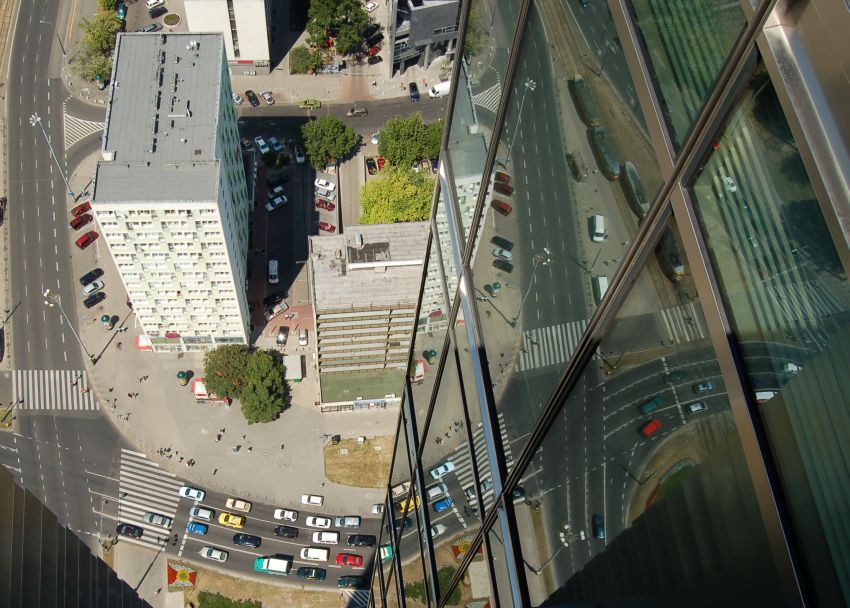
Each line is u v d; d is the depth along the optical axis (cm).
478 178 1991
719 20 880
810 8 762
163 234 9500
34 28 14312
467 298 2223
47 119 13600
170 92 9700
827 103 755
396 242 10425
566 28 1273
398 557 4041
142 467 11250
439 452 2778
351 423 11575
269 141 13562
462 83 2148
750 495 891
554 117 1367
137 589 10569
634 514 1163
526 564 1850
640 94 1056
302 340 12000
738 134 872
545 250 1491
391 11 13100
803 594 826
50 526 3228
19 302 12131
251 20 13250
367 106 14012
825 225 771
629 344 1169
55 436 11338
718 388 944
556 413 1528
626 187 1131
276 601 10606
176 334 11394
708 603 997
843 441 752
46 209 12850
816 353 786
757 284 868
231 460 11325
